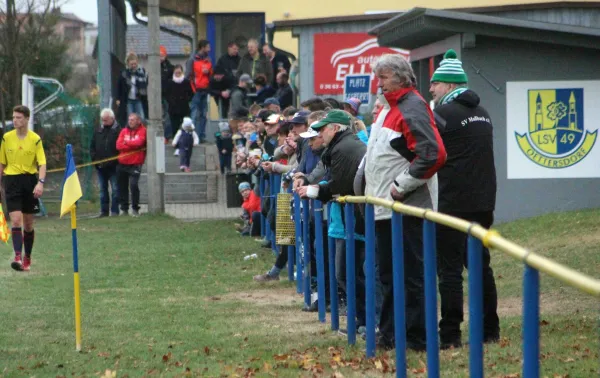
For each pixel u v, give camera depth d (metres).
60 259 23.03
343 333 13.08
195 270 20.98
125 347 12.77
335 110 12.94
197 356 12.01
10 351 12.56
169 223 31.36
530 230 22.23
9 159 20.73
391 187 10.59
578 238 20.09
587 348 10.90
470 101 11.59
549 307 14.10
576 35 24.42
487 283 11.70
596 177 24.88
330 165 13.05
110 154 33.72
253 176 26.97
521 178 25.00
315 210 14.26
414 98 10.57
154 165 33.47
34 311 15.84
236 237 26.97
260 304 16.47
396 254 9.29
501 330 12.52
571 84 24.86
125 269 21.30
